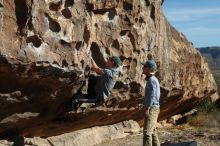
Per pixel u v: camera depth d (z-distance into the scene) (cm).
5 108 725
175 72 1186
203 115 1549
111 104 951
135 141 1099
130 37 896
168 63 1108
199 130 1359
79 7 751
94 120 981
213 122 1492
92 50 829
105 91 789
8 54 643
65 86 768
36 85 730
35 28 672
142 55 938
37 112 785
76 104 816
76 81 777
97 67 803
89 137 1020
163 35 1052
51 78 727
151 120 748
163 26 1050
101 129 1077
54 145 921
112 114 1007
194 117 1519
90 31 782
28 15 661
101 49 835
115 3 842
